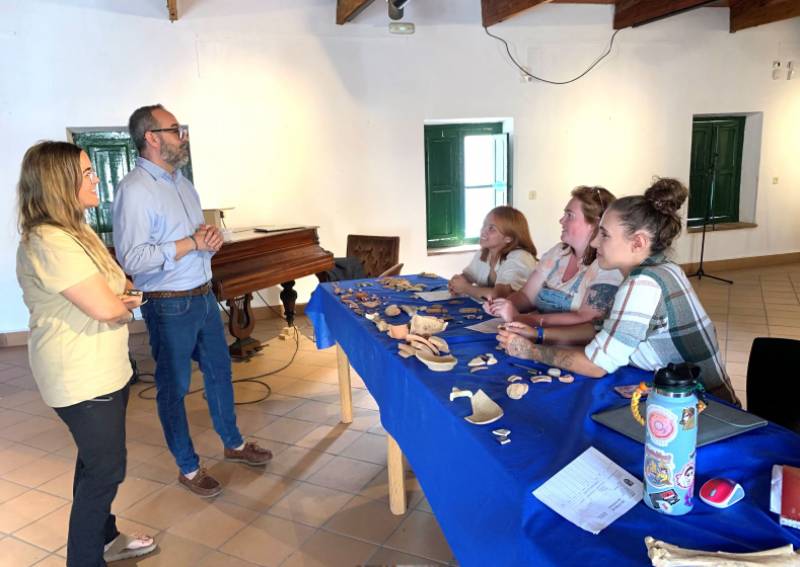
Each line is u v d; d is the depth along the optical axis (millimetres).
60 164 1527
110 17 4641
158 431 3076
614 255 1488
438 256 5965
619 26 5945
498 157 6121
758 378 1730
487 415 1286
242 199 5234
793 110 6863
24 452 2900
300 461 2686
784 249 7219
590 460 1063
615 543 855
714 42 6410
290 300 4758
